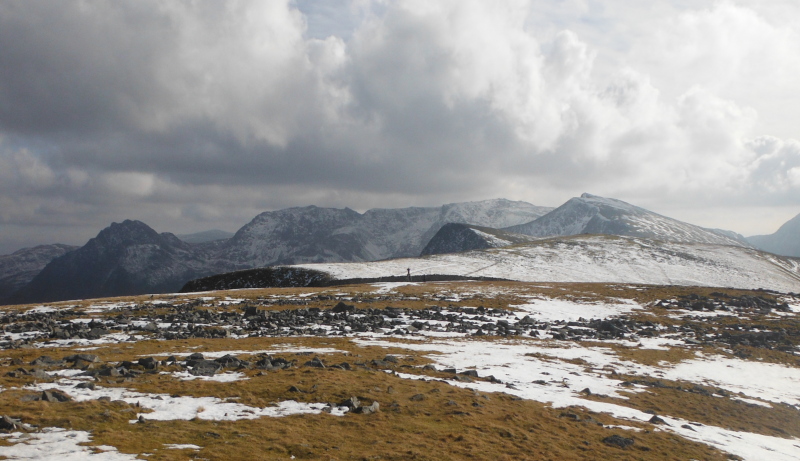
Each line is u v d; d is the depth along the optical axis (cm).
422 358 4472
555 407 3272
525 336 6316
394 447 2278
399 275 15012
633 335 6825
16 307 8175
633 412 3438
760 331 7275
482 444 2422
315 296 9644
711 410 3834
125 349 4175
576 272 16512
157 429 2238
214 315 6844
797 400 4403
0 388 2597
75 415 2297
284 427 2388
